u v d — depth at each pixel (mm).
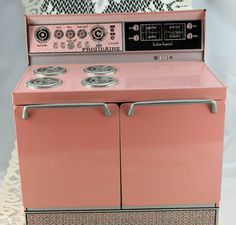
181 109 1147
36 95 1136
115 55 1461
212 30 1614
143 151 1188
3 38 1623
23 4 1569
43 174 1210
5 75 1664
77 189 1226
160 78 1257
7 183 1716
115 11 1555
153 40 1444
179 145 1181
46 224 1267
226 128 1724
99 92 1140
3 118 1706
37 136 1172
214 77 1253
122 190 1227
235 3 1577
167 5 1557
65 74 1337
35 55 1457
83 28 1443
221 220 1533
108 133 1171
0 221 1501
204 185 1220
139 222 1264
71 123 1161
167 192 1227
